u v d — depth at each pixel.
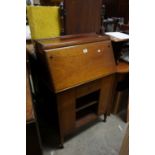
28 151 0.68
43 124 1.62
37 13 1.15
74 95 1.15
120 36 1.38
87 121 1.44
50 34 1.25
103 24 1.52
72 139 1.48
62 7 1.22
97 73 1.18
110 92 1.48
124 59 1.57
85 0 1.21
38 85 1.39
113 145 1.42
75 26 1.26
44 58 0.98
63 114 1.18
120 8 1.65
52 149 1.38
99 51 1.19
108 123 1.66
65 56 1.02
